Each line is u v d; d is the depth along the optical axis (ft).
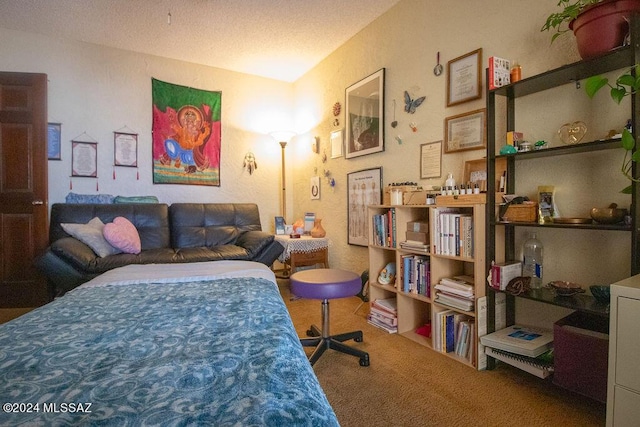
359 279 6.33
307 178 13.21
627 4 4.23
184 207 10.84
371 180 9.71
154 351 2.27
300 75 13.51
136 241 9.02
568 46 5.37
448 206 6.33
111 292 4.07
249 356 2.16
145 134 11.66
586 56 4.56
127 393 1.70
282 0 8.59
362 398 4.86
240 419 1.48
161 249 9.60
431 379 5.39
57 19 9.46
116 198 10.89
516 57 6.07
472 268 6.91
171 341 2.45
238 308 3.35
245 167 13.39
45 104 9.55
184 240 10.27
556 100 5.55
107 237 8.49
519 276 5.68
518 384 5.23
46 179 9.57
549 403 4.72
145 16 9.31
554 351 4.75
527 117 5.95
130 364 2.05
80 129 10.77
